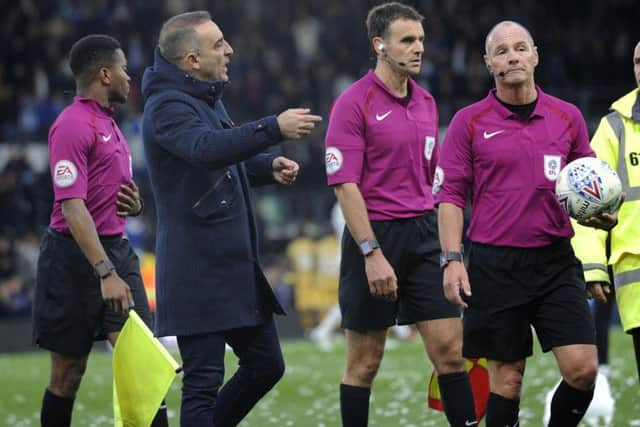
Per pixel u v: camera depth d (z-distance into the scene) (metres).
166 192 23.78
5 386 41.41
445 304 25.06
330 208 76.12
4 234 70.50
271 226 75.44
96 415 35.47
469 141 23.34
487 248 23.38
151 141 23.69
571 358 22.86
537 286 23.11
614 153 24.22
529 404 34.28
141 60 86.31
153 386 22.95
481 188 23.39
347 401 25.77
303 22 96.25
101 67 25.86
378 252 24.45
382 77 25.34
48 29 89.88
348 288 25.55
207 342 23.58
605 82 94.62
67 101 82.31
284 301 66.81
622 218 23.98
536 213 23.08
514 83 22.91
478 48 92.69
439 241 25.53
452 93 87.44
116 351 23.48
